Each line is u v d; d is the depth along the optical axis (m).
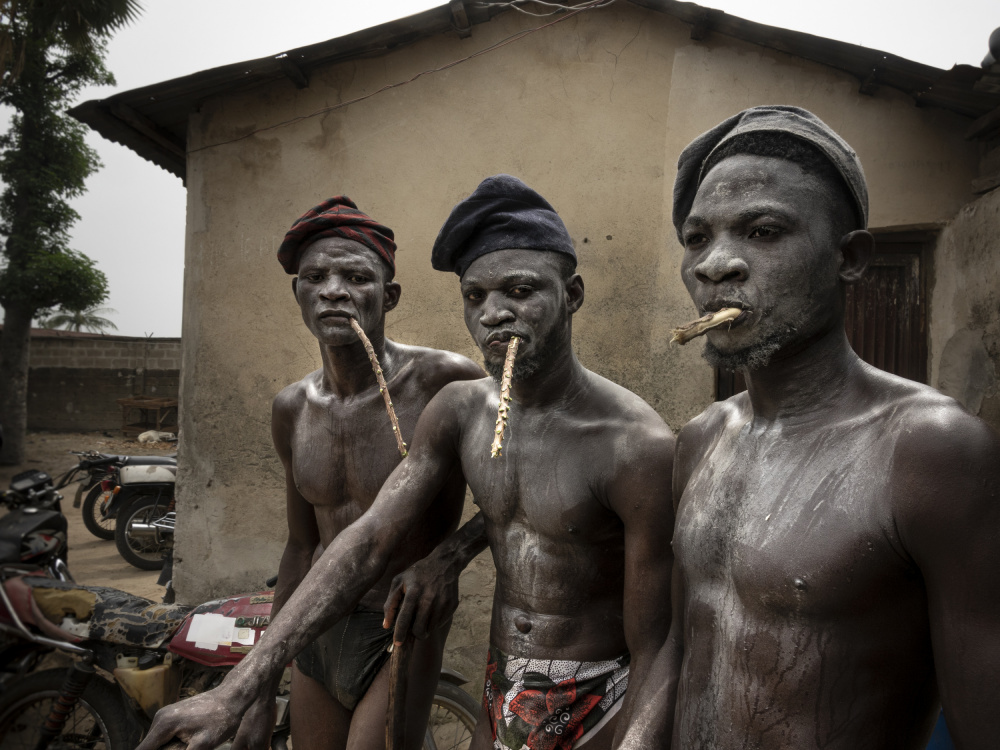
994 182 3.92
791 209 1.18
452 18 4.41
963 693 1.00
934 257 4.27
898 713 1.11
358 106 4.65
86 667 3.25
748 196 1.20
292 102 4.69
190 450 4.75
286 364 4.69
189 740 1.39
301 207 4.69
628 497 1.71
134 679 3.23
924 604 1.10
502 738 1.87
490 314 1.77
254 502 4.69
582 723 1.82
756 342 1.19
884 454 1.10
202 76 4.49
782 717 1.13
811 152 1.20
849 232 1.23
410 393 2.54
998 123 3.82
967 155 4.14
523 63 4.52
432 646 2.38
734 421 1.38
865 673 1.10
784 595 1.12
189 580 4.73
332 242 2.42
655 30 4.41
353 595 1.83
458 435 2.02
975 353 3.92
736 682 1.18
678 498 1.50
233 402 4.72
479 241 1.81
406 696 2.18
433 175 4.60
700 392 4.35
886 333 4.33
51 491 4.61
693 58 4.38
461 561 2.05
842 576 1.09
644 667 1.61
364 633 2.39
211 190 4.75
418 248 4.61
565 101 4.49
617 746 1.52
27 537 4.20
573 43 4.48
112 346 20.64
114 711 3.33
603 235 4.45
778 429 1.26
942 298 4.20
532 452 1.85
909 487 1.05
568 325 1.89
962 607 1.01
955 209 4.15
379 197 4.64
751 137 1.23
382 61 4.62
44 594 3.38
